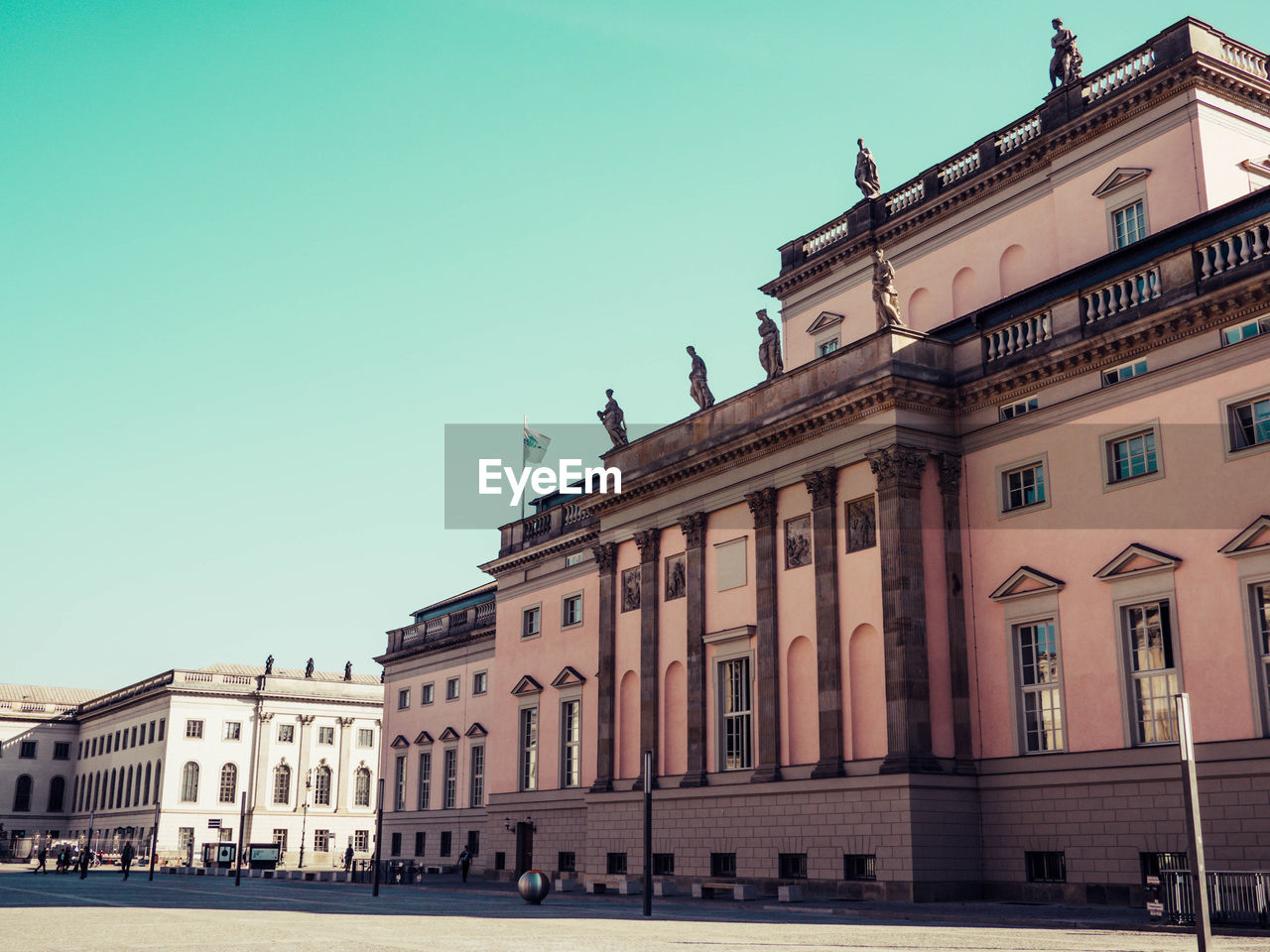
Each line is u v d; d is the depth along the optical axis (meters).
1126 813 33.09
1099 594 34.75
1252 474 31.38
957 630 38.31
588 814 50.94
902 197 50.22
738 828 42.38
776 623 42.72
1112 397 35.22
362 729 118.38
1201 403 32.84
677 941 22.08
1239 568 31.30
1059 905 33.53
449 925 26.73
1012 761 36.41
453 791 73.06
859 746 38.69
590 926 26.55
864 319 50.75
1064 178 43.16
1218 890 26.33
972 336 39.94
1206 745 31.36
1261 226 31.67
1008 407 38.72
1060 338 36.97
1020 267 44.50
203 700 112.25
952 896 35.81
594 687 55.03
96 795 128.88
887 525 38.47
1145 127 40.62
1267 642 30.67
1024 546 37.28
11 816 134.00
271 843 111.31
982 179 45.84
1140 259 36.91
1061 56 44.34
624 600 51.88
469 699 72.31
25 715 136.62
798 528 42.69
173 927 25.95
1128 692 33.62
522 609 62.25
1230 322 32.44
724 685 45.03
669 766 47.22
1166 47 40.25
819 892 38.56
